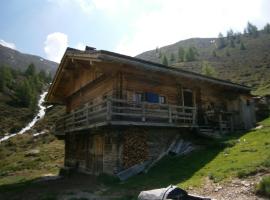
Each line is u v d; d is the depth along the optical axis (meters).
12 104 82.25
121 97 16.55
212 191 9.78
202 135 18.36
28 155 38.44
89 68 20.38
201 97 22.36
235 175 10.62
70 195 12.36
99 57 14.88
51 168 28.30
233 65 83.25
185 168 13.69
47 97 26.58
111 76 17.47
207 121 21.47
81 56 17.44
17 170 29.72
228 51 111.31
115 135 15.34
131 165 15.43
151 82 18.67
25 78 116.06
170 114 17.23
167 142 17.67
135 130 16.17
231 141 16.31
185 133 18.70
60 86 25.53
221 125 20.66
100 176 15.71
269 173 10.06
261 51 97.69
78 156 21.83
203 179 11.21
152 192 6.98
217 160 13.47
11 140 53.22
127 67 17.09
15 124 67.25
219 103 24.14
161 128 17.53
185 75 18.88
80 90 22.48
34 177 22.44
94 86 20.08
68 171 20.86
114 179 14.27
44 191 14.35
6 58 192.50
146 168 15.58
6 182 21.31
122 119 16.11
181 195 6.96
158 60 144.62
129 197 10.55
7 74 104.31
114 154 15.26
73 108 24.56
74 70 22.67
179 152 17.06
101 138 17.56
